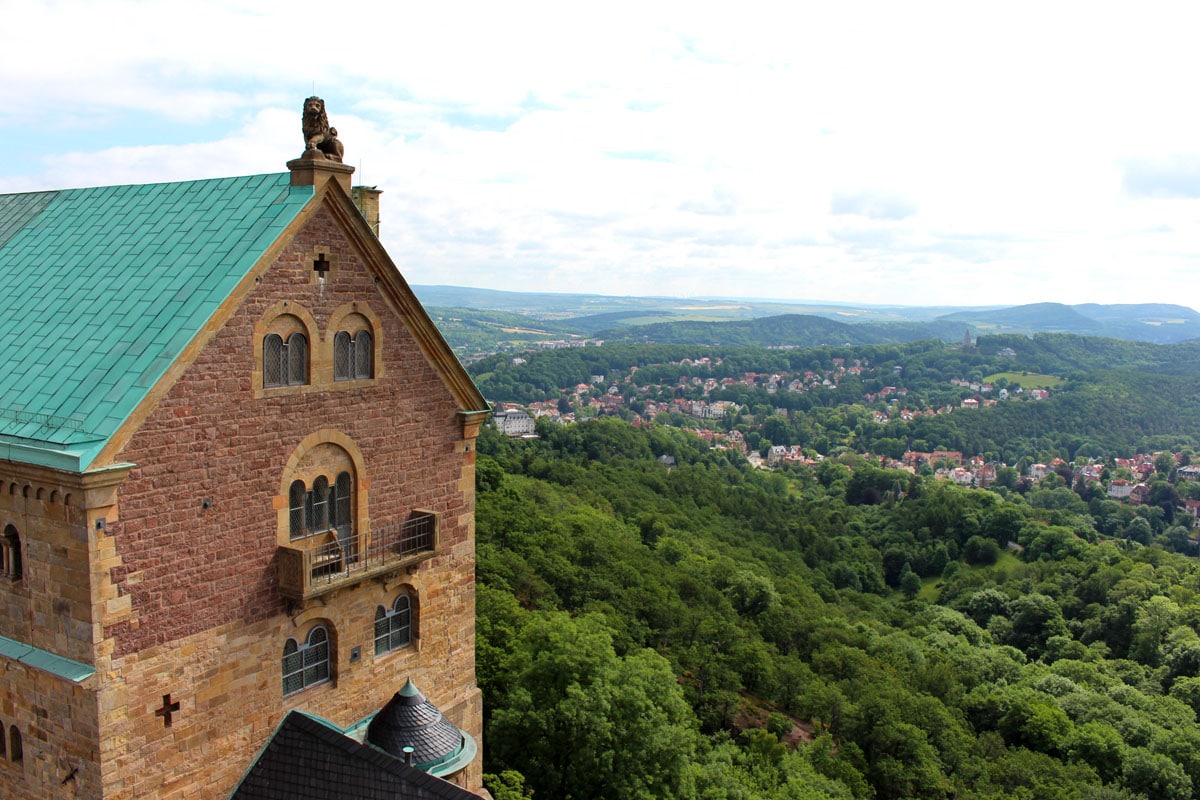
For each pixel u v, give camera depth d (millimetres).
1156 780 81438
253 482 24250
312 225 25266
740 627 106125
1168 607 122625
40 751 22266
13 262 28688
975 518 191250
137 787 22031
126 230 27938
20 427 21734
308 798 23484
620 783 44844
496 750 48719
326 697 27250
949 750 83062
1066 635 132125
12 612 22250
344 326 26641
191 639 22984
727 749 70250
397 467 28984
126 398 21312
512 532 108312
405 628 30312
